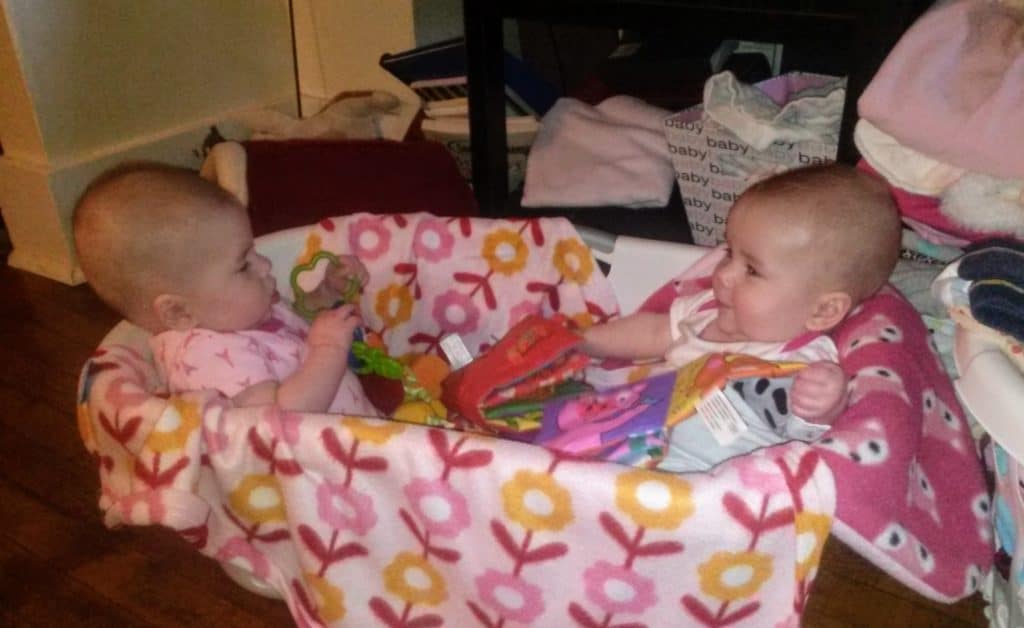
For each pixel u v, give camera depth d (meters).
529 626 0.83
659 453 0.96
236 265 1.02
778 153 1.26
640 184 1.46
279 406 0.92
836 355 1.00
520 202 1.57
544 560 0.78
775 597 0.76
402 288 1.25
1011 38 0.94
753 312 1.00
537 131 1.63
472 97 1.40
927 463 0.90
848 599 1.10
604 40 1.93
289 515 0.84
